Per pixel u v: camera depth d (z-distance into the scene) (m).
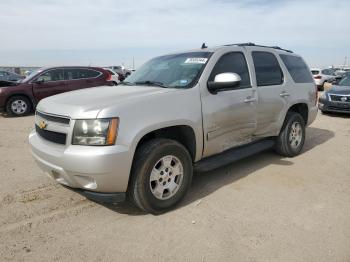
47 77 11.12
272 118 4.98
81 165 3.02
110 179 3.08
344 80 11.76
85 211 3.61
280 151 5.51
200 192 4.09
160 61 4.66
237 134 4.39
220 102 4.00
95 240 3.03
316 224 3.28
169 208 3.58
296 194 4.03
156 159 3.36
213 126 3.94
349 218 3.41
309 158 5.57
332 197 3.94
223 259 2.73
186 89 3.72
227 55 4.32
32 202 3.82
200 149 3.86
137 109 3.24
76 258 2.76
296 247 2.88
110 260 2.74
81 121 3.07
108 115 3.05
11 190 4.16
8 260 2.73
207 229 3.21
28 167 5.10
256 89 4.59
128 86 4.14
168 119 3.43
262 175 4.70
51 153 3.23
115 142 3.06
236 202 3.80
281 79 5.21
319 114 11.02
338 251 2.82
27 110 10.90
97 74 11.99
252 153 4.65
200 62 4.09
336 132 7.90
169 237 3.07
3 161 5.42
